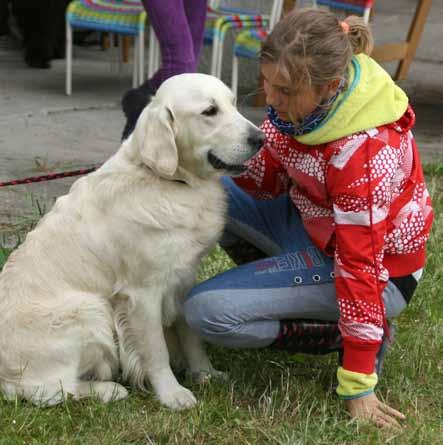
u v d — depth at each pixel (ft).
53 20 33.45
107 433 10.45
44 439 10.46
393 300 10.99
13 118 26.53
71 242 11.33
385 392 11.68
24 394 11.32
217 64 27.27
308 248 11.24
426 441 10.37
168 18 17.07
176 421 10.75
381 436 10.37
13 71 33.65
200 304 10.87
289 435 10.39
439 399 11.60
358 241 10.05
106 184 11.22
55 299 11.24
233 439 10.43
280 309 10.93
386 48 31.35
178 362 12.65
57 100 29.12
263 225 12.23
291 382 11.69
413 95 32.09
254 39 26.89
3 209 18.45
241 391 11.64
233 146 10.89
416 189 10.73
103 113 27.91
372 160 9.96
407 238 10.69
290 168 11.00
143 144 10.91
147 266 10.99
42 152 23.17
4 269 11.84
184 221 10.95
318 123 10.11
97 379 11.87
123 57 35.94
